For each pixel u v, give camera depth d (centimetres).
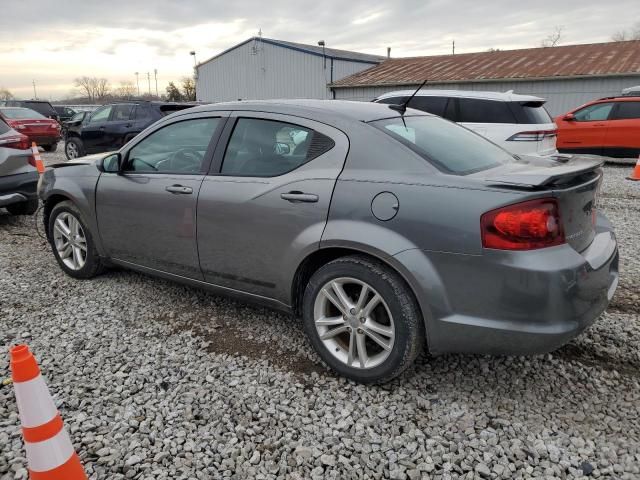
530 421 257
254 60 2795
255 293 329
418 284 253
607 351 321
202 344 335
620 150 1159
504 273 235
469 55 2433
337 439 246
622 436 245
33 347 332
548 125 832
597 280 255
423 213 252
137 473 224
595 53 2014
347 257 280
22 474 222
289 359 317
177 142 366
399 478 222
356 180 274
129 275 462
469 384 289
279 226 300
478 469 225
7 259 512
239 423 257
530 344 239
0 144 591
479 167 283
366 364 282
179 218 351
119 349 330
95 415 263
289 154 308
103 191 403
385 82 2192
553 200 238
